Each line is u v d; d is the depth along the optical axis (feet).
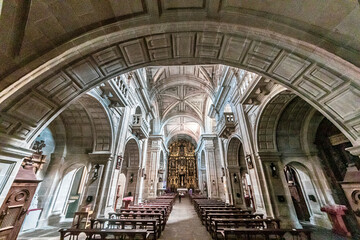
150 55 11.90
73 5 7.45
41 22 7.23
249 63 12.02
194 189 87.35
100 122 23.63
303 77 10.26
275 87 19.20
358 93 8.24
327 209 18.79
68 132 25.14
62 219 25.17
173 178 92.63
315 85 10.03
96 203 20.97
